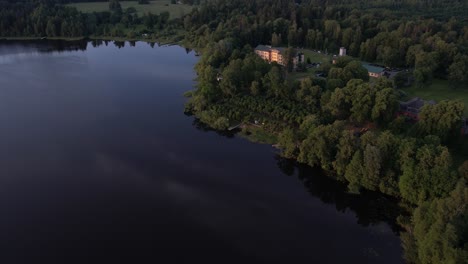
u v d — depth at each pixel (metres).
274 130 155.88
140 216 110.88
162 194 120.56
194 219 110.12
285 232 106.00
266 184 126.88
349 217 111.56
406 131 146.00
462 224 84.12
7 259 95.81
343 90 156.88
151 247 100.00
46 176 128.50
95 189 122.44
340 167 123.44
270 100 172.88
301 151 133.25
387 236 103.88
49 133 157.25
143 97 197.88
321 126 131.25
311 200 119.19
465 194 88.50
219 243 101.69
